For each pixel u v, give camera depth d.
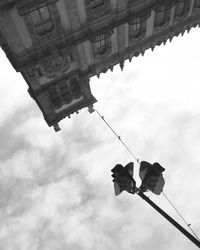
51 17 21.97
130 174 6.88
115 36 27.55
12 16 20.16
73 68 28.55
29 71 25.05
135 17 25.95
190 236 6.34
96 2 23.16
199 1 30.70
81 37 24.97
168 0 26.70
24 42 22.45
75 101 33.38
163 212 6.66
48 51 24.39
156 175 6.69
